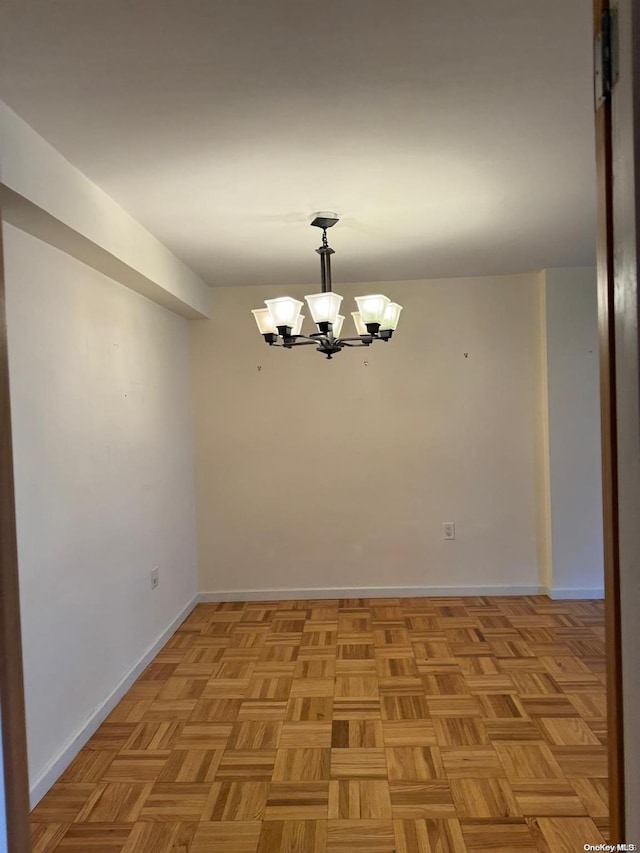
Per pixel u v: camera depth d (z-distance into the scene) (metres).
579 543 3.96
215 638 3.45
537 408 4.04
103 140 1.88
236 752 2.27
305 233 2.90
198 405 4.14
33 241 2.12
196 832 1.85
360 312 2.62
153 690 2.81
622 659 0.79
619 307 0.78
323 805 1.95
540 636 3.33
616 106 0.77
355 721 2.46
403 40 1.43
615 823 0.81
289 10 1.31
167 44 1.41
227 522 4.15
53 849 1.79
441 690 2.71
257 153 2.01
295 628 3.57
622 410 0.77
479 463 4.08
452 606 3.88
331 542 4.14
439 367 4.07
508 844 1.76
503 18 1.36
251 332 4.11
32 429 2.08
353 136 1.90
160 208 2.50
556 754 2.20
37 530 2.09
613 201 0.79
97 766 2.21
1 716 0.91
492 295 4.03
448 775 2.09
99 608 2.57
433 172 2.20
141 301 3.21
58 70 1.50
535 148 2.02
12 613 0.95
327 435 4.12
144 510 3.17
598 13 0.82
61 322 2.31
